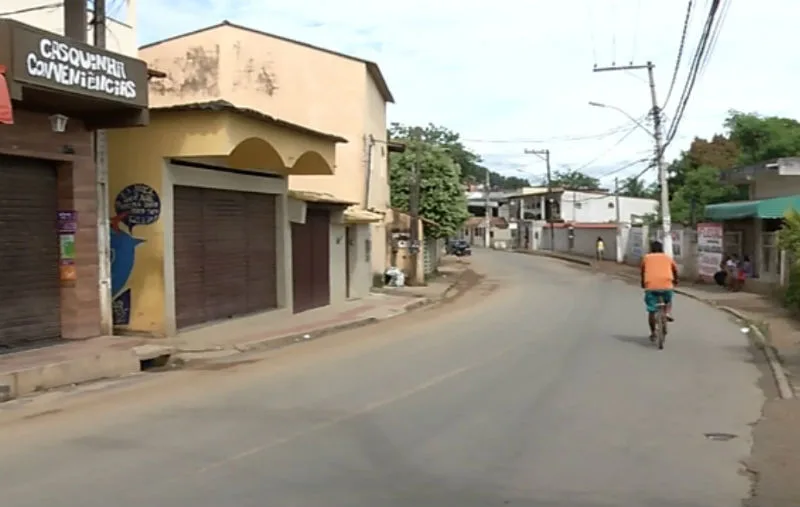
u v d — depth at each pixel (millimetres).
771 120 41406
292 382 11211
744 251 31562
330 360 13469
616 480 6500
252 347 15562
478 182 124875
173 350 13812
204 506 5730
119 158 15938
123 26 19406
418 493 6094
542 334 17000
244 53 31953
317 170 20750
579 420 8688
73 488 6191
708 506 5883
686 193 47438
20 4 16750
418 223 36531
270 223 20766
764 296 27703
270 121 16594
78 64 11781
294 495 6012
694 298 28766
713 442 7793
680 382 11195
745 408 9438
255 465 6848
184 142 15484
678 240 39375
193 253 17125
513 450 7406
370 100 33219
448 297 30094
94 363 11930
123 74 12742
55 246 13539
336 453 7262
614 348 14727
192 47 32094
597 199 85500
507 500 5953
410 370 12141
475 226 108062
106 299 14359
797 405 9594
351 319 20422
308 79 31953
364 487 6234
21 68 10789
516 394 10156
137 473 6605
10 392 10391
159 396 10336
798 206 26156
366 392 10312
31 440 7902
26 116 12625
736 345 15555
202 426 8383
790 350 14609
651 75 35031
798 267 21266
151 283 15891
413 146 42875
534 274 45000
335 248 25688
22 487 6234
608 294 29875
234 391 10562
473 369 12203
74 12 13633
